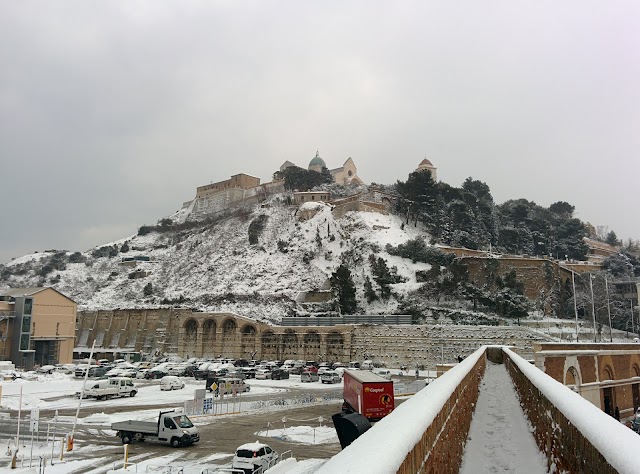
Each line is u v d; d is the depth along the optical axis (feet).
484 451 44.93
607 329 368.68
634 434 20.42
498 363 134.10
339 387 257.75
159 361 394.11
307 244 549.13
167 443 123.75
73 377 287.28
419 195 530.27
